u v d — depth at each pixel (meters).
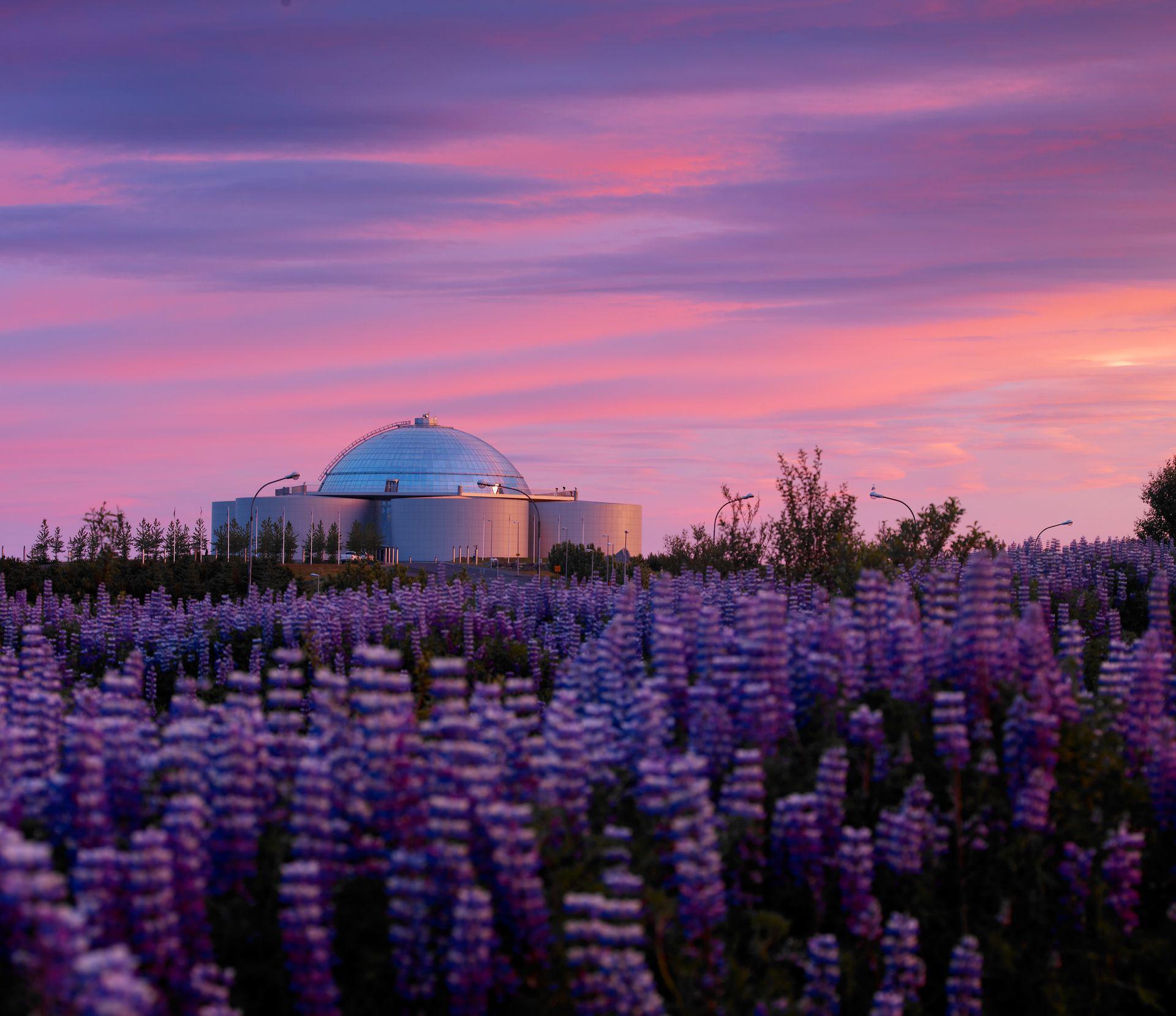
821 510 33.09
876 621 11.35
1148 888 9.33
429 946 7.34
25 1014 5.85
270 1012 7.38
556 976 7.22
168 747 8.91
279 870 7.84
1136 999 8.53
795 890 8.55
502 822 7.41
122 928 6.57
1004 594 13.98
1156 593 14.70
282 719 9.41
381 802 7.89
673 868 8.19
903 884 8.73
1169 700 12.04
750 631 9.98
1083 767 9.45
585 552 100.38
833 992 7.67
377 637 23.58
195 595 54.59
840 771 8.66
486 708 9.12
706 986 7.18
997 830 9.05
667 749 9.77
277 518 186.38
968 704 10.08
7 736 9.32
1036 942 8.63
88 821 7.54
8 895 5.62
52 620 30.86
